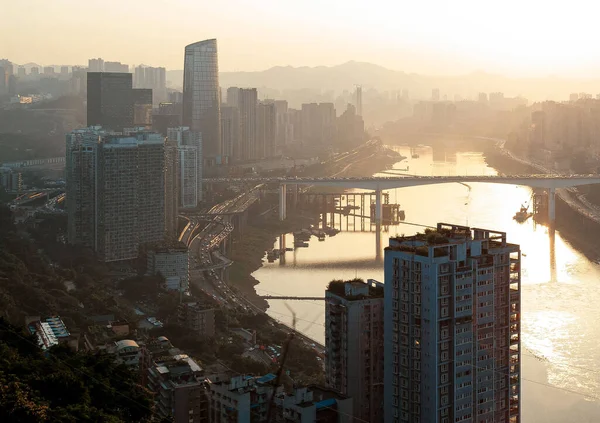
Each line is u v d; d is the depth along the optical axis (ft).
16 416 649.20
